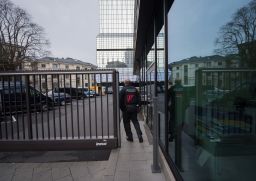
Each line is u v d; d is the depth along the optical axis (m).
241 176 1.60
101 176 3.72
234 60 1.62
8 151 5.09
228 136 1.79
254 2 1.37
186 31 2.83
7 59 33.72
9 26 34.44
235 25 1.58
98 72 5.24
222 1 1.77
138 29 7.23
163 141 4.51
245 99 1.51
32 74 5.04
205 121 2.29
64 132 7.03
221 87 1.86
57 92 5.20
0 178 3.73
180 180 2.98
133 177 3.65
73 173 3.88
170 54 3.78
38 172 3.94
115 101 5.25
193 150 2.70
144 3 4.87
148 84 7.95
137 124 5.91
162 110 4.63
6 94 5.20
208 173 2.24
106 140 5.16
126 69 67.19
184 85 3.00
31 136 5.18
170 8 3.74
